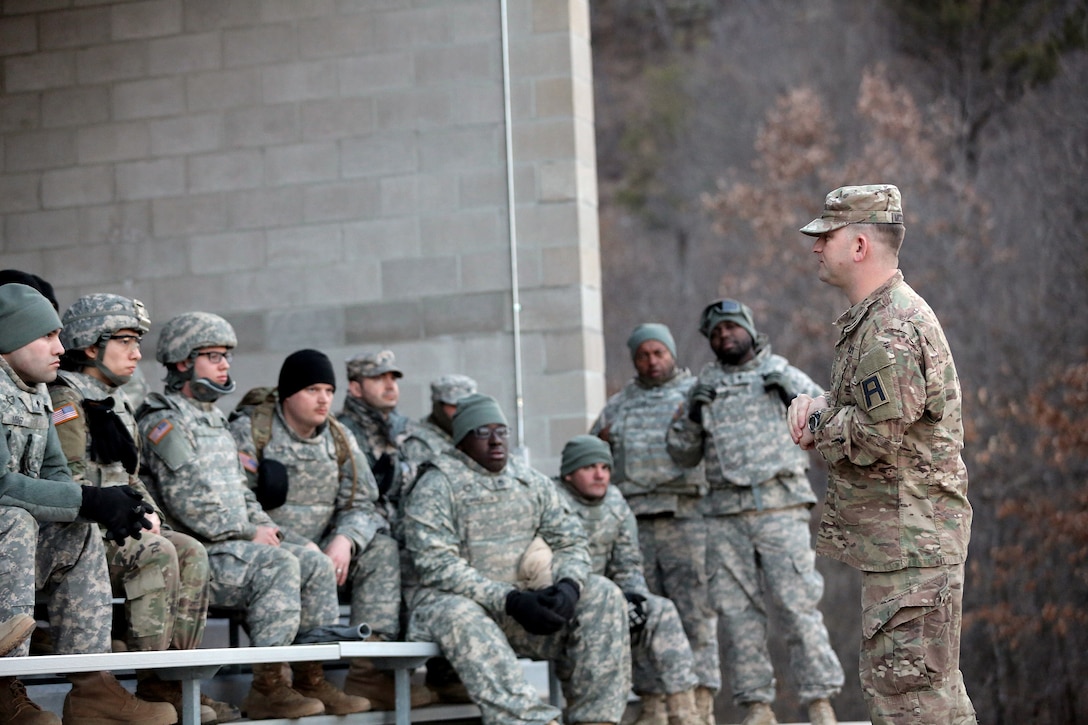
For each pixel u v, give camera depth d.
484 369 21.56
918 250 53.59
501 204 21.69
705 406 16.81
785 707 44.28
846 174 55.66
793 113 57.00
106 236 22.16
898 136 55.28
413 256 21.75
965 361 51.56
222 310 21.95
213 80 22.19
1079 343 50.34
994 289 52.22
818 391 17.00
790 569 16.41
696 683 16.34
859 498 9.79
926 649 9.55
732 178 58.47
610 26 62.44
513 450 20.67
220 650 11.53
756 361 16.91
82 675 11.70
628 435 17.67
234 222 22.02
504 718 13.67
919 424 9.66
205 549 12.56
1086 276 51.16
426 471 14.87
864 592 9.84
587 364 21.58
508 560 14.73
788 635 16.44
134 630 11.72
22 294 10.91
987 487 49.22
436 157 21.83
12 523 10.32
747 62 59.84
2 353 10.84
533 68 22.02
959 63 55.59
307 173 21.98
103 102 22.31
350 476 14.64
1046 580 47.22
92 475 11.77
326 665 15.46
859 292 9.98
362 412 17.47
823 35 58.81
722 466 16.61
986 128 54.50
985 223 52.94
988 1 55.56
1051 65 53.91
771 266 55.78
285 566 12.91
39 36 22.50
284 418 14.33
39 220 22.33
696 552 17.58
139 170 22.19
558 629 13.98
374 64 22.02
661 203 58.97
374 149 21.92
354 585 14.66
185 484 12.98
